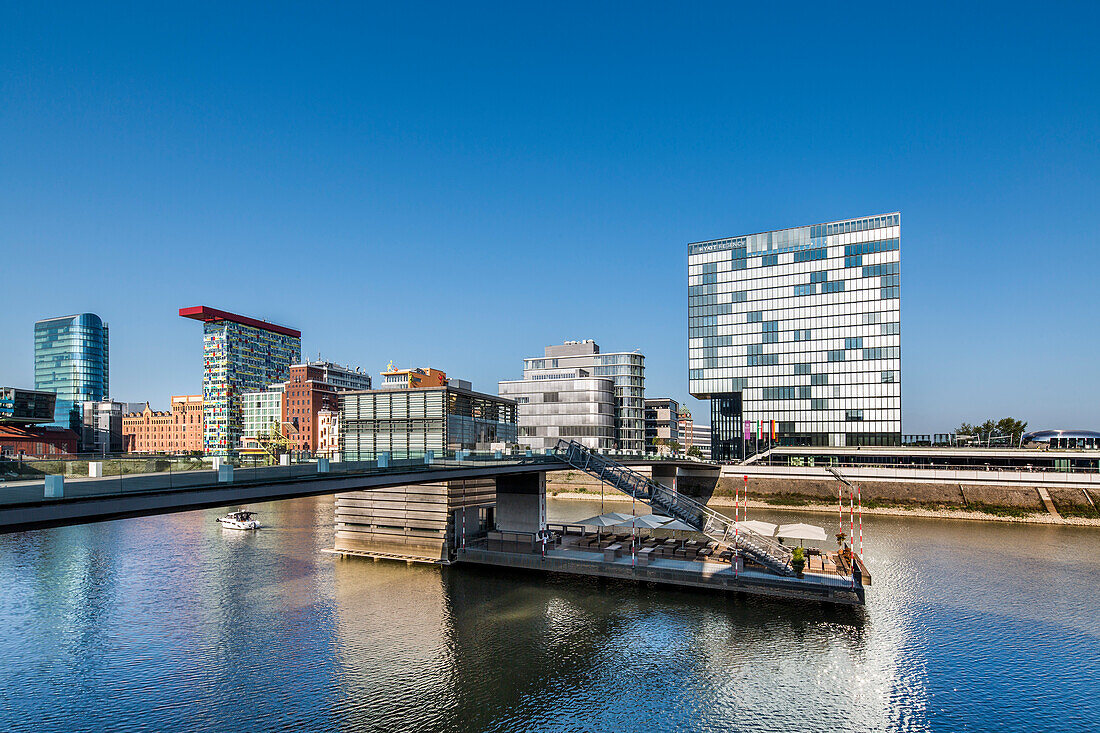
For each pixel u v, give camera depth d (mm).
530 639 35188
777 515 83500
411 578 47750
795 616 38812
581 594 43375
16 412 121750
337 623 37719
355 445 67125
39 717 26594
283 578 48031
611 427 145875
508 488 55969
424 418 63969
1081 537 65875
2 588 45500
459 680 30109
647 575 45812
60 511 19938
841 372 118125
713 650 33688
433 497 52938
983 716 26953
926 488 84938
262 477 29016
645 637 35469
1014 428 125438
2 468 20703
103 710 27188
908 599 42219
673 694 28828
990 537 65812
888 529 71312
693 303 131750
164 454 29766
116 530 70812
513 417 79875
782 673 30922
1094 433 99188
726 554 48688
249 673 30875
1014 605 40844
